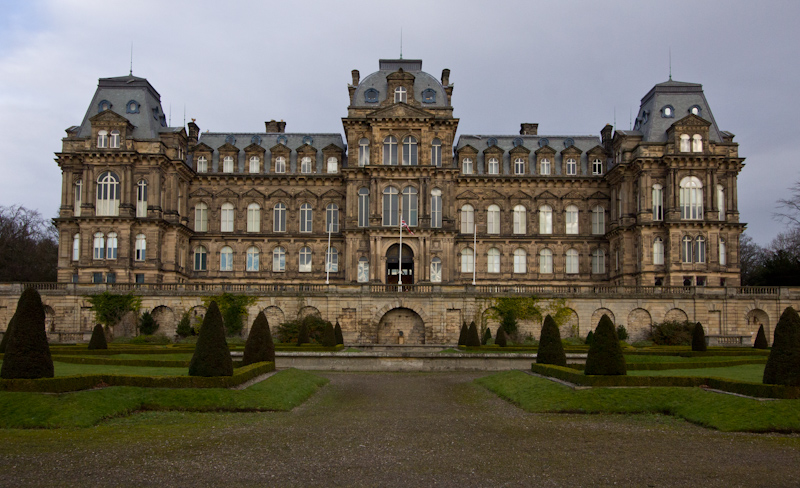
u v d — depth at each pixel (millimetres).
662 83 84438
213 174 88188
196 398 32156
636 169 81562
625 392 33344
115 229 78250
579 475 21078
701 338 56906
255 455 23172
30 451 23250
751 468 21969
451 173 83062
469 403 35500
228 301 70312
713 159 78375
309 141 93438
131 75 85812
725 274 78812
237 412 31641
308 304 70688
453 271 81875
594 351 35969
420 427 28375
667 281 77812
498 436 26562
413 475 20969
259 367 39688
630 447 24750
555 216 89375
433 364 49719
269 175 88438
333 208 89000
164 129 84000
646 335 71000
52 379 30281
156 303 70812
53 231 116688
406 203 81500
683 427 28531
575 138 94500
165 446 24266
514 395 36344
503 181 89438
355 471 21344
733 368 44344
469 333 61938
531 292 71312
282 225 89062
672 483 20312
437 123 83438
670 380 34594
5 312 70125
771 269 86312
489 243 88875
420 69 87688
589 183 89438
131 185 79188
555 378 38562
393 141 82500
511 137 94812
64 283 71000
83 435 25781
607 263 88000
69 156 80500
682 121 79188
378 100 84438
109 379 33156
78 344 60281
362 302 70438
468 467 21891
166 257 81188
